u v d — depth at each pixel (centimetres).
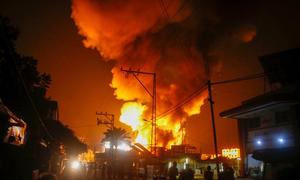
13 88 1764
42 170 2180
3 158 1359
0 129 1242
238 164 4356
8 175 1375
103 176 4075
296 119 2389
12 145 1359
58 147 2867
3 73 1573
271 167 1598
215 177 4069
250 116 2928
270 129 2659
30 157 1523
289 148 1579
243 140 3042
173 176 1891
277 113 2617
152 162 4181
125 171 4594
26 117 2023
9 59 1021
